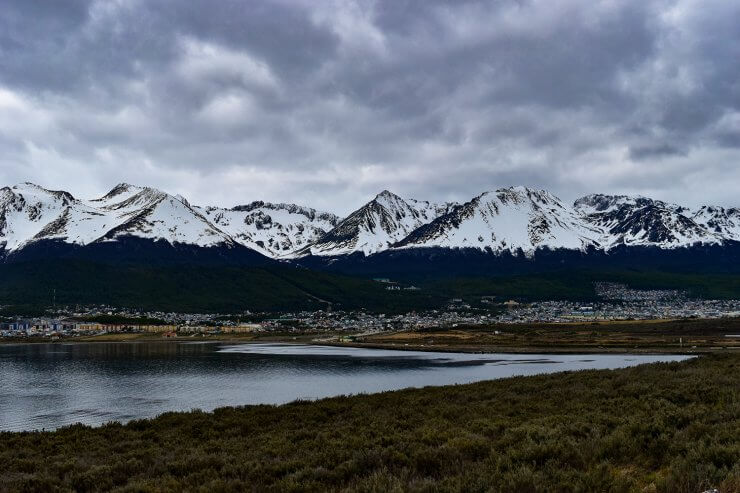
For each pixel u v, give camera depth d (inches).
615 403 1214.3
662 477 593.0
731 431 727.1
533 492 572.4
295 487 652.7
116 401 3056.1
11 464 1012.5
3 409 2824.8
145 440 1251.8
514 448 749.3
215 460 860.0
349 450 845.8
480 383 1951.3
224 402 2967.5
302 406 1652.3
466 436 863.7
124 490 690.8
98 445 1200.2
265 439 1103.6
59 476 867.4
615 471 647.8
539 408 1250.6
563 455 685.3
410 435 938.7
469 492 574.6
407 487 593.0
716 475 565.0
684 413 923.4
